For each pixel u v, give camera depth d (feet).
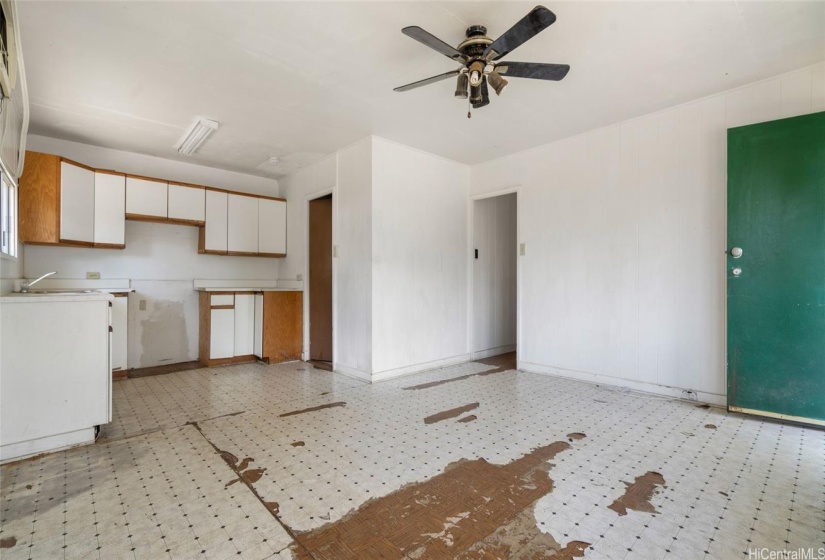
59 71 8.86
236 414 9.80
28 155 11.27
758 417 9.43
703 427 8.85
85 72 8.91
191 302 16.12
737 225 9.59
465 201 16.26
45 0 6.52
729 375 9.72
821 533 5.12
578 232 12.99
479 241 16.83
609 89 9.89
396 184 13.69
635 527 5.27
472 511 5.67
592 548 4.86
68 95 10.02
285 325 16.08
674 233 10.97
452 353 15.65
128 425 9.04
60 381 7.67
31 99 10.23
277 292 15.89
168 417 9.59
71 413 7.77
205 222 15.30
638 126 11.61
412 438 8.29
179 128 12.25
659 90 9.99
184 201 14.79
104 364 8.14
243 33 7.54
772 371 9.14
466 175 16.30
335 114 11.28
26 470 6.85
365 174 13.20
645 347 11.53
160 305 15.37
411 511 5.67
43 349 7.51
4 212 8.76
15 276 10.48
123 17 7.01
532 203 14.26
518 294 14.67
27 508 5.70
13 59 6.24
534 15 5.87
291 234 17.37
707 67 8.89
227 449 7.75
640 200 11.60
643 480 6.51
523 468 6.95
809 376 8.73
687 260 10.76
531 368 14.33
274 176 17.95
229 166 16.34
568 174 13.24
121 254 14.48
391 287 13.52
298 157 15.17
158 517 5.50
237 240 16.15
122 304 13.29
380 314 13.20
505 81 7.36
